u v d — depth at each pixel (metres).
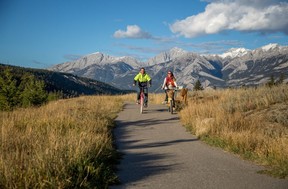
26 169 5.83
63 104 19.53
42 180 5.38
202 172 6.88
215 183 6.09
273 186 5.86
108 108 18.91
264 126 11.04
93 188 5.67
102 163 6.72
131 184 6.14
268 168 7.08
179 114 16.77
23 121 12.14
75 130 10.29
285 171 6.53
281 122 11.08
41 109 16.98
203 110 14.53
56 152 6.61
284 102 13.28
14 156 6.62
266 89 16.81
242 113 13.04
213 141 10.16
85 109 16.02
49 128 10.48
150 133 12.27
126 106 22.22
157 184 6.10
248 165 7.45
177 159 8.15
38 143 8.00
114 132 12.46
